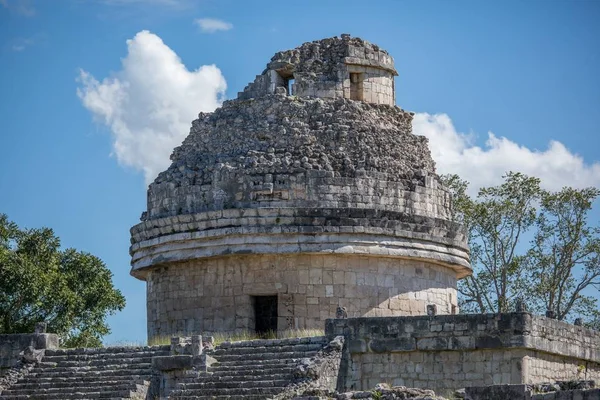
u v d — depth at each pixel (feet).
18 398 180.24
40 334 193.57
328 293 198.08
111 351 188.34
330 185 200.85
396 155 210.18
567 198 262.67
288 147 204.54
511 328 166.91
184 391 168.45
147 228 209.56
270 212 198.70
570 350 178.91
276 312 201.05
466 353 169.07
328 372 167.94
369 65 215.51
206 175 206.08
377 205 202.39
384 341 172.14
